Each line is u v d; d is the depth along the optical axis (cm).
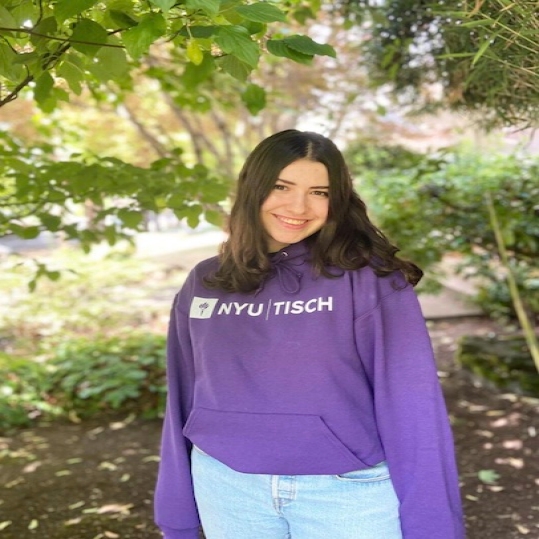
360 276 143
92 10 169
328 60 558
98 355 516
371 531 143
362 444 141
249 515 149
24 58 151
